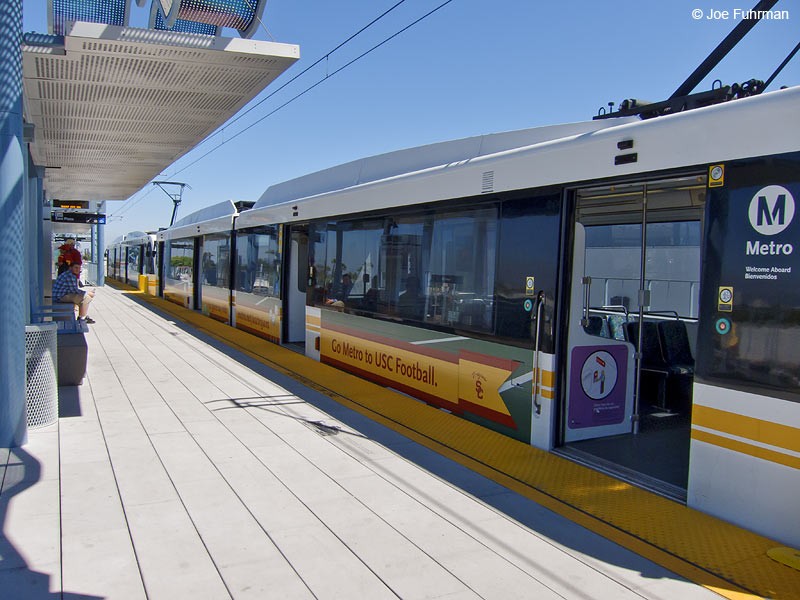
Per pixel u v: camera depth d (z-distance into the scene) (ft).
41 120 25.44
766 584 9.45
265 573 9.65
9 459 14.57
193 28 21.81
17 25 14.57
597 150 14.24
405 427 17.84
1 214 14.62
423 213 20.80
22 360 15.49
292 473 14.05
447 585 9.40
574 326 15.94
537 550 10.55
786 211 10.62
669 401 21.01
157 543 10.55
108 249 147.23
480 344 17.98
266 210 36.88
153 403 20.38
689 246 23.18
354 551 10.43
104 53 17.52
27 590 8.98
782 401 10.64
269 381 24.34
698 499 12.09
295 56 18.06
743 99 11.47
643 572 9.83
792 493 10.51
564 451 15.65
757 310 11.03
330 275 27.99
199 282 57.36
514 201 16.71
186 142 29.78
